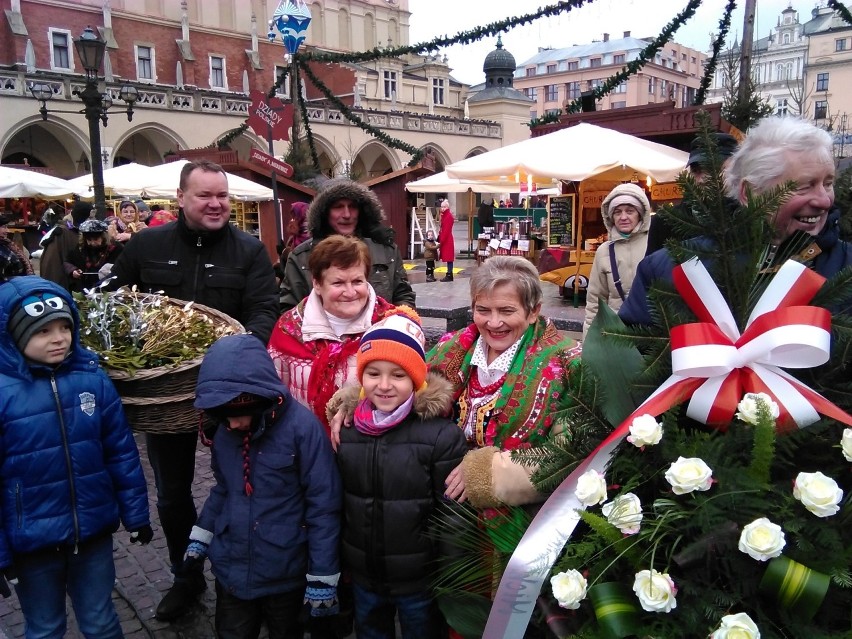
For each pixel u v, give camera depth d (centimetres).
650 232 341
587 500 130
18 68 2916
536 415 192
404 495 199
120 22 3375
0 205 1662
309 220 327
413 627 208
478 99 4438
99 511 216
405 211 1614
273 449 209
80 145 2700
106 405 215
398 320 205
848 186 182
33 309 199
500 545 171
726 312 132
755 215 133
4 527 202
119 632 231
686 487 117
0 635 270
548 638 143
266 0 3925
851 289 129
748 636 108
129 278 288
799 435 125
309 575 208
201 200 274
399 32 4606
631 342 145
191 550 221
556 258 884
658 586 116
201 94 3039
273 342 262
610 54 6247
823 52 4459
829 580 113
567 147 712
